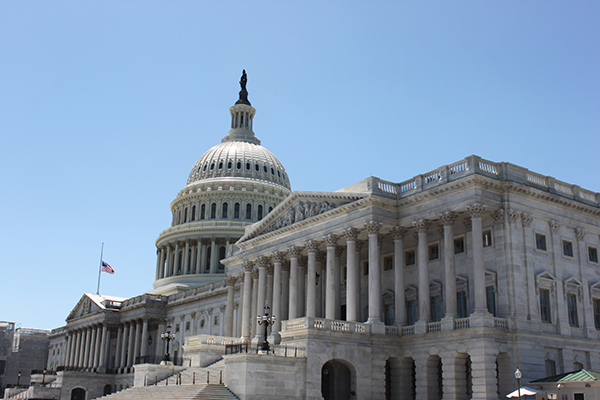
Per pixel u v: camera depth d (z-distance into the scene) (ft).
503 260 193.57
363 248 250.16
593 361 203.10
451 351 188.24
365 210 218.59
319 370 191.42
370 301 210.79
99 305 469.57
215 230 474.90
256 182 501.15
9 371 571.69
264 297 264.52
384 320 233.96
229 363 189.57
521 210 200.23
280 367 186.19
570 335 198.49
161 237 507.30
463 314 207.41
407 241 233.14
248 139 546.67
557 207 212.43
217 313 376.27
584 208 218.59
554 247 206.59
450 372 187.21
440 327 194.80
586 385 163.53
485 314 182.29
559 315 199.31
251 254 278.26
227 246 472.85
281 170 534.37
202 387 185.88
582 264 214.07
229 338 259.19
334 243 231.71
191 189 507.71
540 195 204.64
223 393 183.93
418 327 202.08
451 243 198.90
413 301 225.35
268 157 529.04
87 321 488.85
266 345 194.08
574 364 197.98
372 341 204.03
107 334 463.01
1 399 495.00
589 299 212.02
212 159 518.37
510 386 181.27
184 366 253.24
